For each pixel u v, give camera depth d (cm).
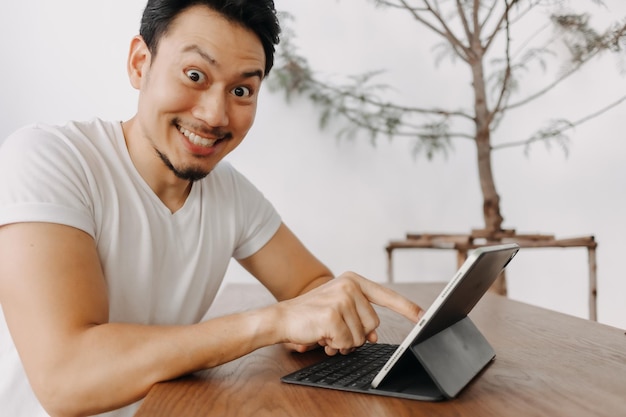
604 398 67
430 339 72
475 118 295
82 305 78
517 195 352
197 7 88
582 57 319
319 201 349
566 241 277
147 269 102
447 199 355
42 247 80
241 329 77
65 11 331
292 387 72
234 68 89
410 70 348
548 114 349
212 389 71
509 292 354
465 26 294
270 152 346
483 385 73
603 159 350
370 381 73
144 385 74
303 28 342
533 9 343
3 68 329
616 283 353
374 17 346
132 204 101
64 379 73
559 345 96
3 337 99
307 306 80
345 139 349
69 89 332
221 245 116
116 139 103
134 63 98
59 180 89
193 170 97
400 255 354
